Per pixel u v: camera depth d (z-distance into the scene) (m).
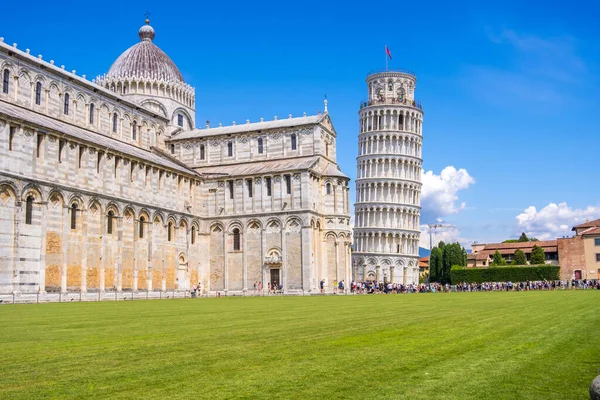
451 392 12.74
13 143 65.50
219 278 102.44
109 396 12.38
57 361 16.44
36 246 67.44
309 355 17.39
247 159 109.62
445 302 51.38
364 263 157.62
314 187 101.62
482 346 19.30
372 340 20.84
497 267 140.38
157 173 91.00
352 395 12.47
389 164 162.88
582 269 141.12
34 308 46.25
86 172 75.69
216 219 103.38
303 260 96.94
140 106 104.31
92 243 76.38
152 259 87.75
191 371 14.95
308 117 110.62
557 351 18.23
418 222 166.00
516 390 12.94
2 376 14.37
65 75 86.50
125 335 22.88
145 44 116.75
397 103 165.50
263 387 13.18
